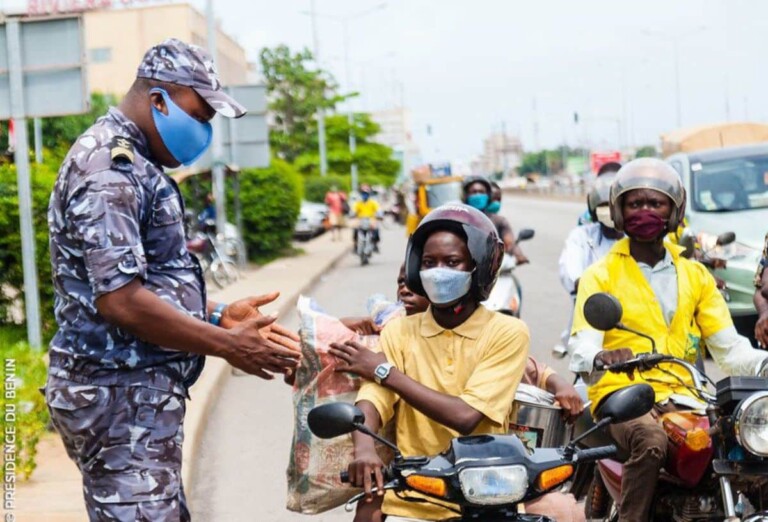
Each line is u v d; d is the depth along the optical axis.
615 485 5.00
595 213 7.87
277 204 28.25
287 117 57.09
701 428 4.50
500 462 3.55
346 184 57.91
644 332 5.07
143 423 3.96
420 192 28.22
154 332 3.88
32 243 9.82
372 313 5.23
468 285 4.13
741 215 12.52
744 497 4.41
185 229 4.18
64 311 4.00
